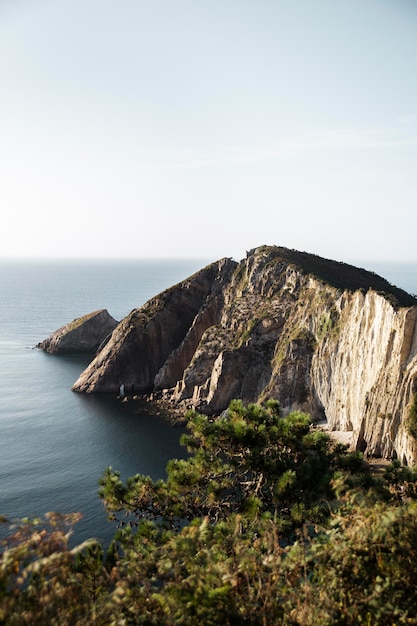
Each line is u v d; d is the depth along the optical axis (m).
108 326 186.25
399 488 19.69
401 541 10.70
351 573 10.80
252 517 19.00
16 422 99.62
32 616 8.95
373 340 83.00
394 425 68.88
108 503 22.02
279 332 120.81
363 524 11.26
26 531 10.23
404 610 10.02
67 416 104.50
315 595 10.98
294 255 145.88
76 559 13.97
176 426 98.75
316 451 23.45
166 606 10.66
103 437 91.62
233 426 23.17
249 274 144.38
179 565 12.12
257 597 10.88
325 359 99.44
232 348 121.38
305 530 13.00
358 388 85.38
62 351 175.25
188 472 22.59
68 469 76.75
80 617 9.70
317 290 116.56
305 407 103.06
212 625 10.45
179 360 136.75
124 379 133.62
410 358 71.31
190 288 151.12
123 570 11.32
